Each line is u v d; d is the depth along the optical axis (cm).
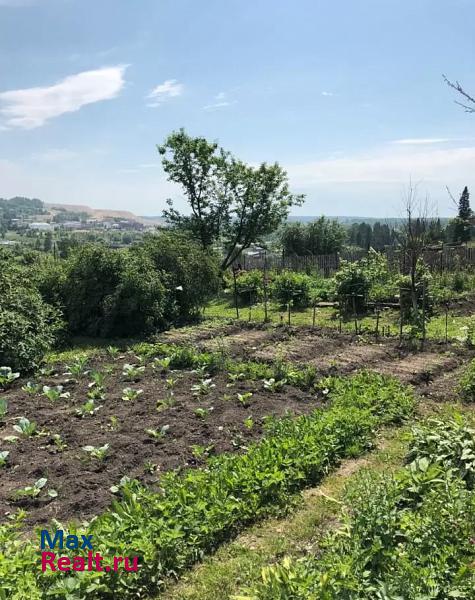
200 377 933
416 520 419
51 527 468
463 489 475
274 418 720
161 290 1426
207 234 2588
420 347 1137
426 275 1496
